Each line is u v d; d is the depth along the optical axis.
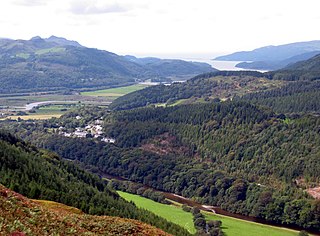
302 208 147.62
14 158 110.38
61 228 39.28
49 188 99.50
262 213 152.75
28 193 85.75
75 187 111.50
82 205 91.00
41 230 36.19
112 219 50.28
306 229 144.00
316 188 163.50
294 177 175.38
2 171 96.00
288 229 143.12
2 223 33.53
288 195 159.62
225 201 165.75
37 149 154.62
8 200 41.31
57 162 141.00
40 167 115.50
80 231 40.62
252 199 160.12
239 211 159.00
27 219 37.75
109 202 108.75
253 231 134.75
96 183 141.00
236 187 168.00
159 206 157.88
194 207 153.25
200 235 116.69
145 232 47.62
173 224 113.25
